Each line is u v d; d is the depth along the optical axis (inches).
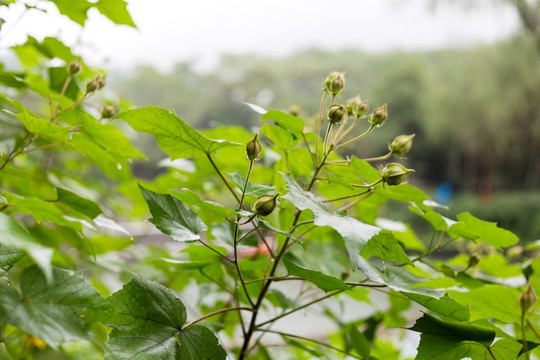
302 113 41.2
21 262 39.6
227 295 44.4
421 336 30.1
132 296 29.0
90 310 27.3
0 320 25.4
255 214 28.8
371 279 29.3
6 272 28.3
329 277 29.1
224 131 38.8
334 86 33.1
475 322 29.8
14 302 26.0
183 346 29.1
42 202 28.0
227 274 36.9
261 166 41.4
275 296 37.7
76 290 27.3
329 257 41.1
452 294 28.6
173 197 30.9
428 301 29.2
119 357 27.7
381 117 32.4
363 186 31.1
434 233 34.8
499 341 29.9
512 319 28.8
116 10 36.0
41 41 39.3
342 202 43.1
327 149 33.4
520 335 30.1
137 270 43.9
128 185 47.1
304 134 34.3
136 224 57.6
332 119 31.9
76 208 33.4
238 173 30.6
